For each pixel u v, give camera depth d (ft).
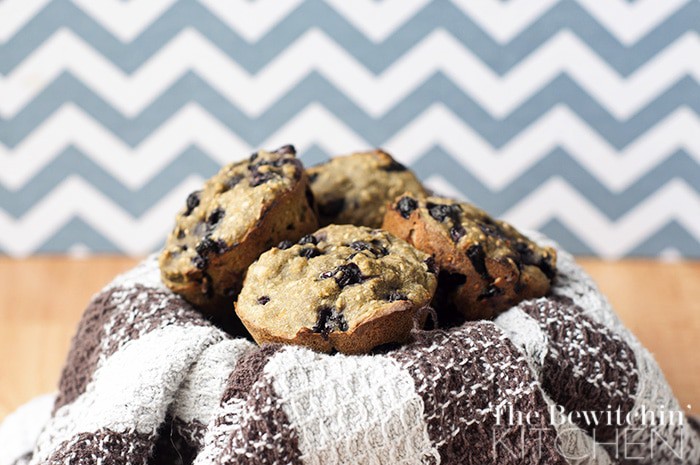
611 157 2.35
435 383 1.33
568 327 1.44
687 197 2.37
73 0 2.29
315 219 1.56
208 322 1.47
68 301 2.25
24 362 2.02
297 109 2.37
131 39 2.32
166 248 1.52
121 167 2.43
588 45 2.28
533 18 2.27
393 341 1.38
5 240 2.48
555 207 2.40
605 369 1.43
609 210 2.39
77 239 2.49
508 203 2.41
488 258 1.47
